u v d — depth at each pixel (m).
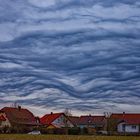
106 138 53.22
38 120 124.62
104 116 128.25
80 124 132.25
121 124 118.94
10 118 116.06
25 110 125.12
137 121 119.19
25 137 52.69
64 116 125.38
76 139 48.75
